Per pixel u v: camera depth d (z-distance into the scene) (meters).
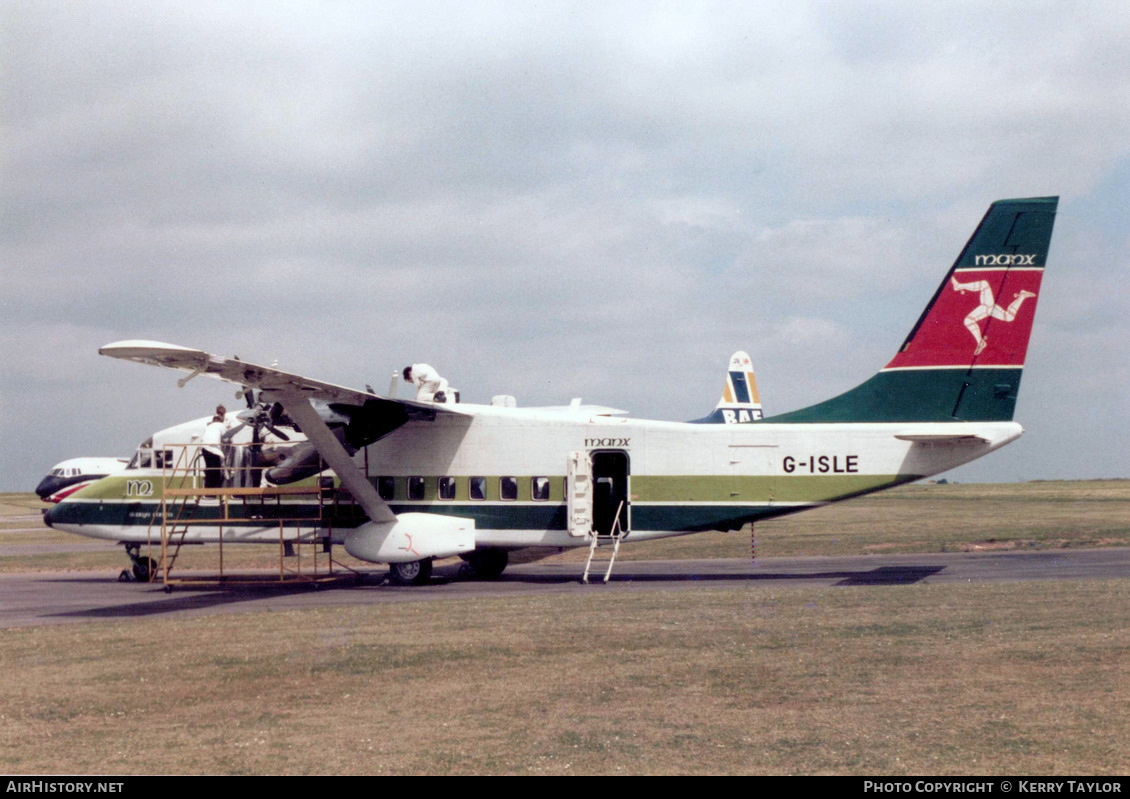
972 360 19.95
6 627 15.30
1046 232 19.62
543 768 7.37
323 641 13.11
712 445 21.08
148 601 18.94
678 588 18.84
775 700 9.30
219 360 16.58
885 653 11.28
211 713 9.30
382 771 7.36
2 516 71.81
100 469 54.50
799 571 21.78
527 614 15.19
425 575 21.52
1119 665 10.33
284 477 21.86
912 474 20.20
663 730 8.36
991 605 14.68
